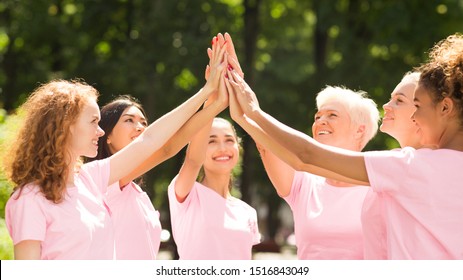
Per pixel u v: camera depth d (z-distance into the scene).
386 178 5.61
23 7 31.81
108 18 32.19
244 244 7.96
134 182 8.31
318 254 7.36
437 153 5.63
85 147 6.02
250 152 31.89
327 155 5.75
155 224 7.70
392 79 29.89
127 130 7.91
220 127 8.16
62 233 5.69
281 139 5.99
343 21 30.61
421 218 5.54
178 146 7.05
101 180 6.23
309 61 44.38
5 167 6.02
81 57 32.44
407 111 6.96
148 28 29.97
